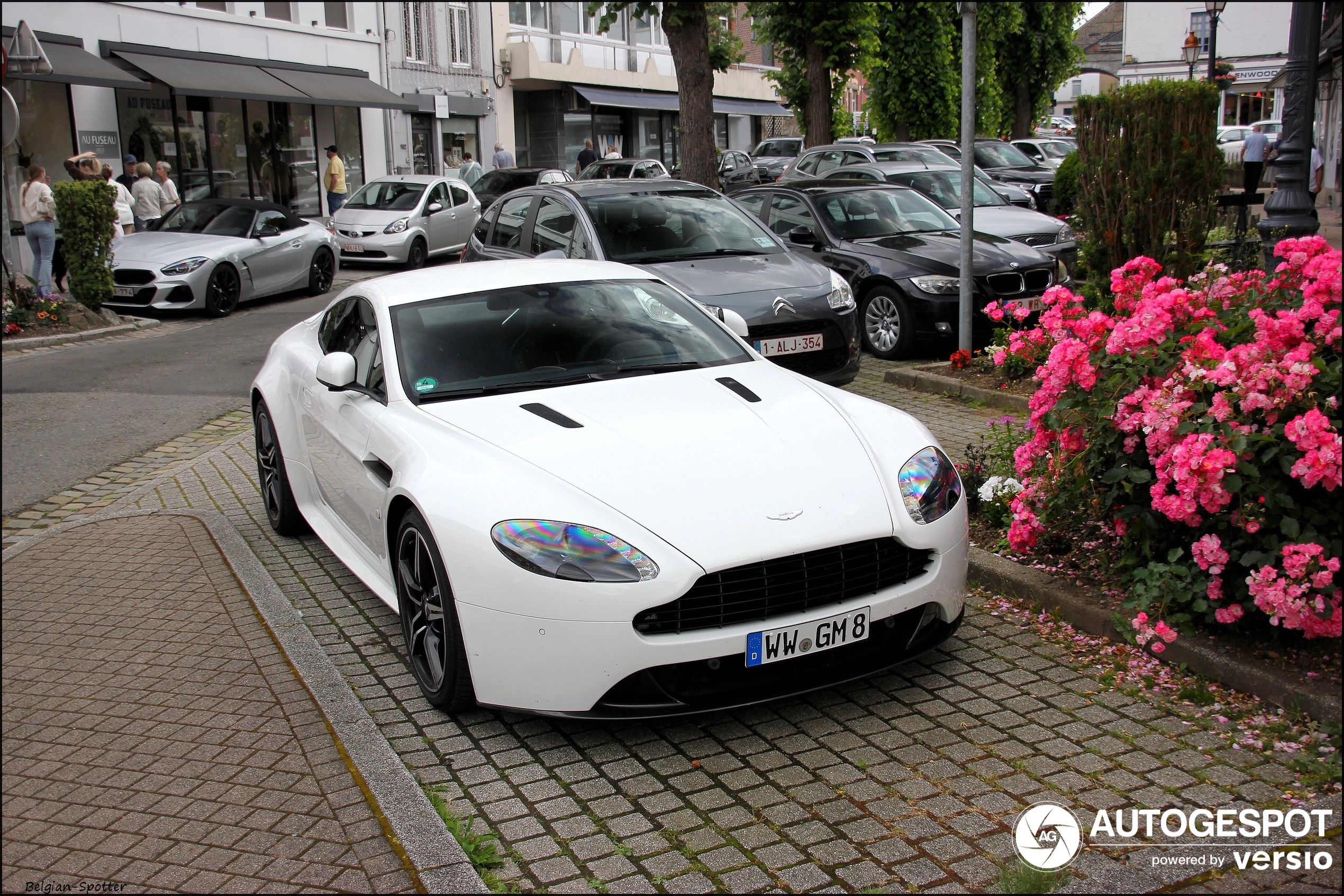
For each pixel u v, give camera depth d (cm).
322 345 564
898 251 1009
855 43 2322
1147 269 496
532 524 352
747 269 829
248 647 447
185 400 960
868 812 318
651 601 335
